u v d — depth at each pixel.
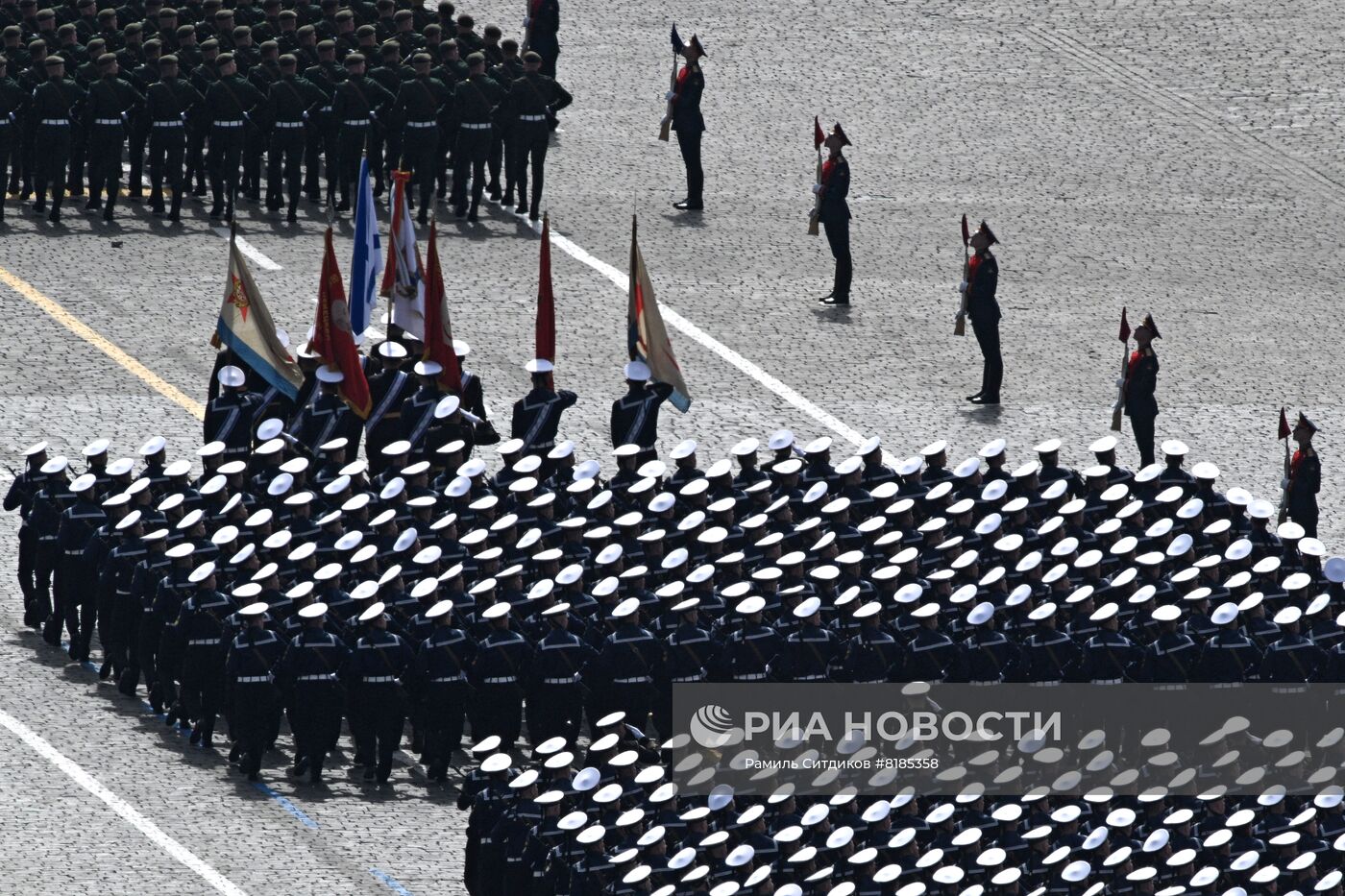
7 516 149.75
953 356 173.12
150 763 128.75
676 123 188.88
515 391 163.88
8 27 187.00
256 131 185.62
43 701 133.88
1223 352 175.38
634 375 149.75
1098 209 196.75
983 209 195.12
